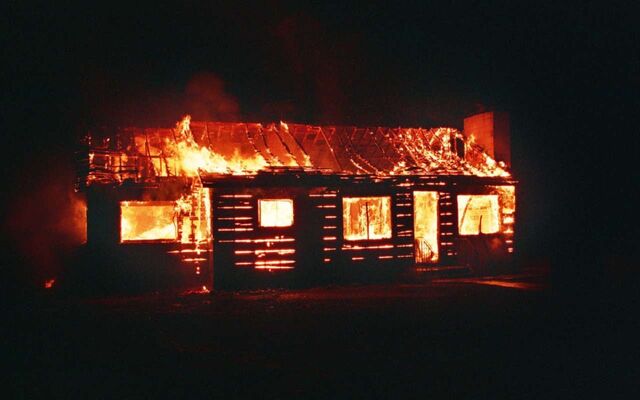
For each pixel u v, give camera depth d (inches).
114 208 690.2
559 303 531.5
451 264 761.6
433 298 576.7
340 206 722.8
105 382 315.0
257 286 685.3
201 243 713.0
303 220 707.4
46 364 351.6
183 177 710.5
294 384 306.7
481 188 782.5
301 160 773.3
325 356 360.5
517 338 399.9
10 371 337.4
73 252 756.0
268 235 693.3
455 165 807.1
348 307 531.8
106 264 685.9
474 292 609.3
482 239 776.3
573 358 350.3
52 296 650.8
